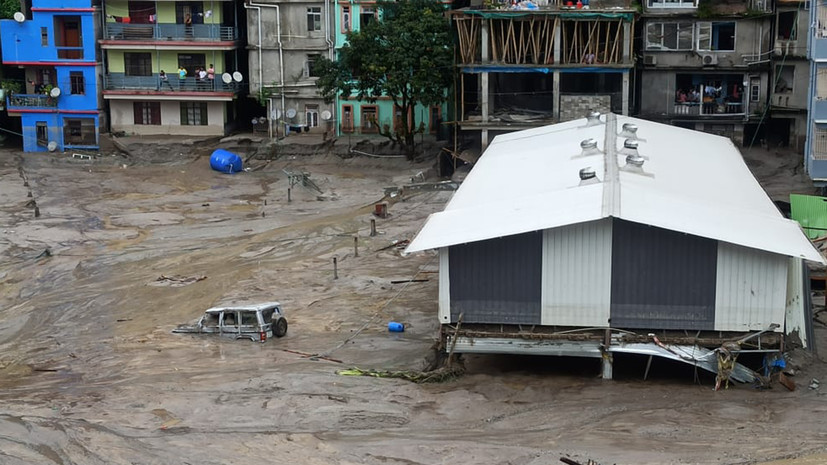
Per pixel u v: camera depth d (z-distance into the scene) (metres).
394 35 65.69
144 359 36.69
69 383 34.41
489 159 44.78
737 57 65.31
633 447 26.89
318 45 74.25
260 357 36.59
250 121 80.69
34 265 49.94
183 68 76.25
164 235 55.06
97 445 27.59
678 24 65.44
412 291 43.88
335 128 75.25
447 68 65.44
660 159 39.66
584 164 38.19
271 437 28.05
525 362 35.69
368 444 27.58
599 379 33.31
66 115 76.62
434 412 30.39
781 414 29.45
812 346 32.84
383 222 55.12
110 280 47.31
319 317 41.12
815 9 55.56
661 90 66.56
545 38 63.44
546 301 32.66
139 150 74.38
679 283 31.97
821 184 56.09
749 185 39.00
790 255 30.66
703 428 28.31
